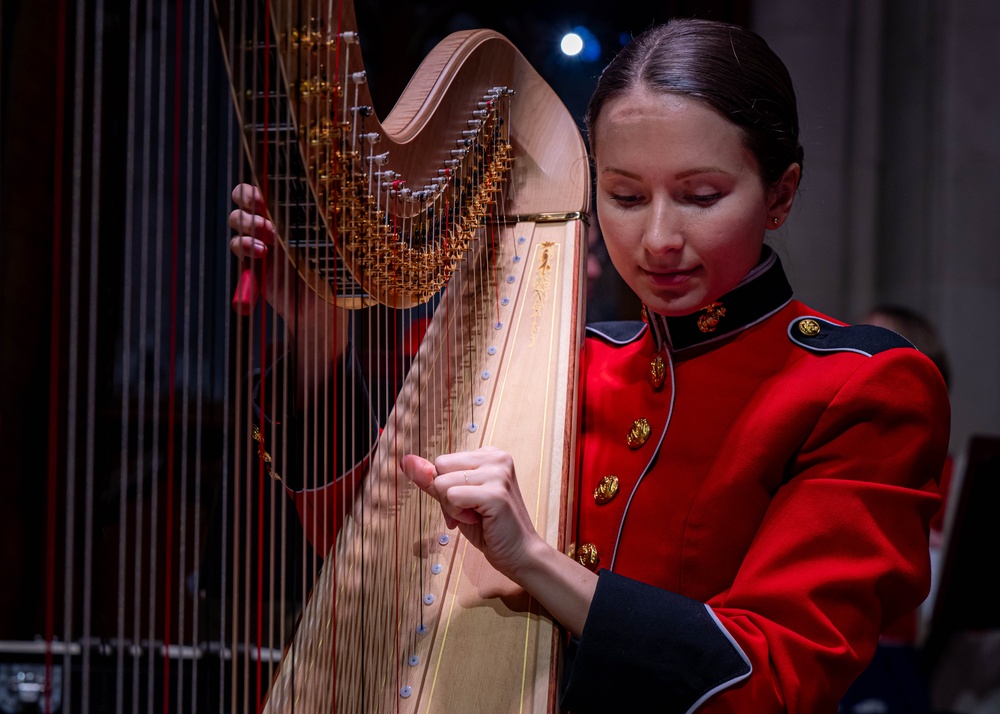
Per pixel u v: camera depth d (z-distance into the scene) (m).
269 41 0.82
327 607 1.06
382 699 1.00
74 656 1.80
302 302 1.12
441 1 3.97
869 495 1.04
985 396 4.21
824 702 0.97
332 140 0.90
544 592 1.02
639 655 0.99
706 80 1.07
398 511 1.17
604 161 1.12
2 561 3.15
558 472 1.17
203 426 2.84
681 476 1.17
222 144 2.87
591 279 3.23
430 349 1.33
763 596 1.01
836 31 4.25
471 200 1.27
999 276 4.23
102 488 2.64
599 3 3.95
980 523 2.39
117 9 2.61
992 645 2.45
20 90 3.03
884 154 4.27
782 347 1.20
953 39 4.21
